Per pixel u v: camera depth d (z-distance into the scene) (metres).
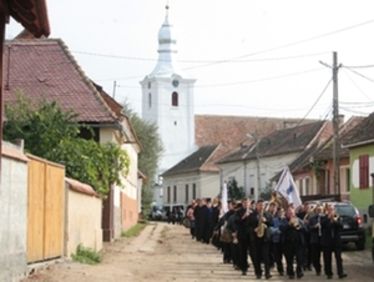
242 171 89.38
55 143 28.83
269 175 81.94
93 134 34.31
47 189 19.92
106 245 33.56
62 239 22.02
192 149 117.81
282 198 27.42
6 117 29.06
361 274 23.44
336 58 40.22
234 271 24.03
